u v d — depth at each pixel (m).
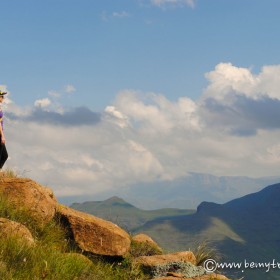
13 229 10.89
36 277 9.20
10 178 13.69
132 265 13.62
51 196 14.78
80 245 13.53
